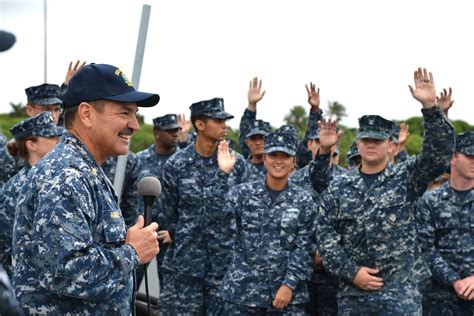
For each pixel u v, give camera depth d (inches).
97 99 137.8
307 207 267.6
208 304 298.5
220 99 301.1
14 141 259.3
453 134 231.1
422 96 228.2
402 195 246.5
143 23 236.2
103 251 131.9
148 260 138.0
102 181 138.8
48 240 127.6
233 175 316.2
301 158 361.1
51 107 278.4
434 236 282.8
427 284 283.7
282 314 263.3
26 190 133.8
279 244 265.0
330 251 250.1
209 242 294.8
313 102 354.9
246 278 264.2
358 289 249.1
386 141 247.6
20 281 132.5
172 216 304.3
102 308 133.8
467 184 281.4
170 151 375.6
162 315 300.7
